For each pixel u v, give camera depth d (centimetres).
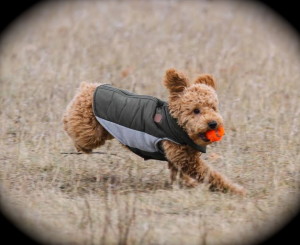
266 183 1462
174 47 2681
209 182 1414
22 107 1998
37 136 1772
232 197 1373
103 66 2453
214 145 1731
